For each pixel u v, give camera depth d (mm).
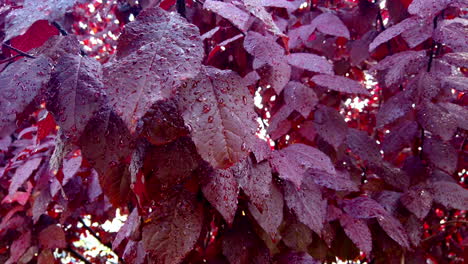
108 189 227
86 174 371
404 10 390
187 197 238
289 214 298
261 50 260
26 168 349
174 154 216
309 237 298
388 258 370
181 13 238
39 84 188
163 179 214
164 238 229
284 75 271
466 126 320
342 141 347
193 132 186
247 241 269
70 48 206
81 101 190
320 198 283
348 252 342
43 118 224
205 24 298
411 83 343
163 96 151
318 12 452
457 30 302
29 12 184
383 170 375
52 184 367
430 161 370
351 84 315
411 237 353
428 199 347
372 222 352
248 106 199
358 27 442
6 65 215
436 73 330
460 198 343
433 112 327
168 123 197
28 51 209
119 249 493
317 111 354
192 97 193
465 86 311
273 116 345
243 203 268
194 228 233
